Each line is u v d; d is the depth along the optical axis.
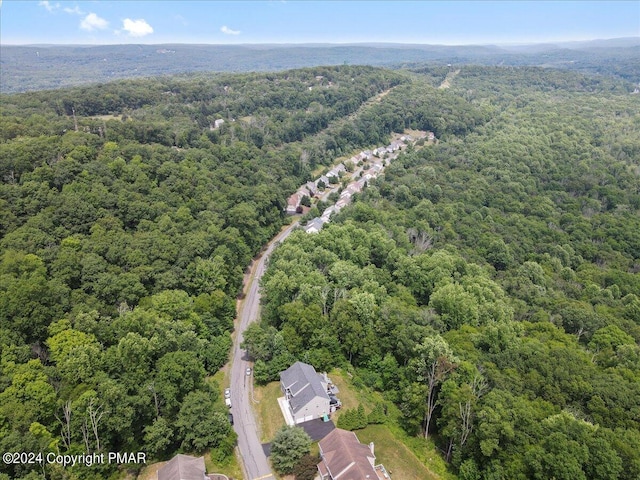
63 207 104.19
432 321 92.31
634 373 81.12
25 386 64.06
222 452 69.81
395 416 78.75
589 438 59.09
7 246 90.69
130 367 72.25
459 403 67.50
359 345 87.69
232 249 123.25
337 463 62.78
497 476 61.38
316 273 105.31
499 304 100.12
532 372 76.75
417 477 66.88
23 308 75.19
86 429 63.84
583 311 105.44
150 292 98.06
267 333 91.38
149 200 121.75
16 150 115.69
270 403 82.00
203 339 92.50
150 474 66.12
